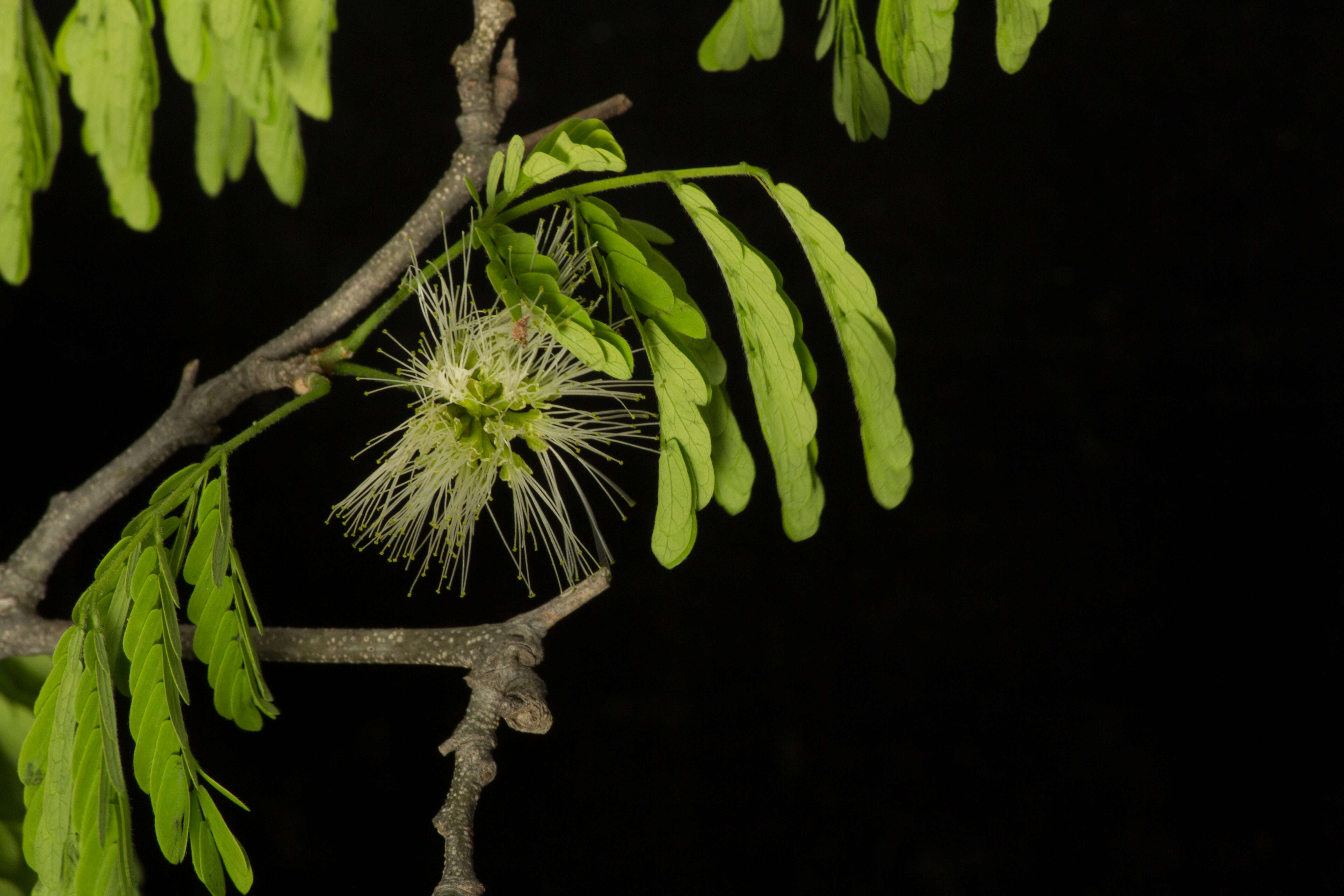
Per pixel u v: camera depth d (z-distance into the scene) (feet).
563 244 2.49
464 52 2.61
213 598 2.53
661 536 2.45
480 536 4.79
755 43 2.66
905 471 2.51
